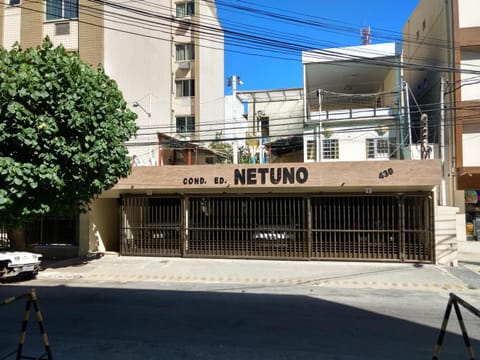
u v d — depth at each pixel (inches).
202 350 208.7
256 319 271.0
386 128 824.9
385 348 212.5
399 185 507.2
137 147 852.6
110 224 690.8
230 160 1047.6
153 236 595.8
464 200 741.3
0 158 376.2
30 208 410.6
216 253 573.3
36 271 450.0
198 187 557.0
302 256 548.7
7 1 754.8
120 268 511.2
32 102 393.4
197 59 1083.9
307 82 1056.2
